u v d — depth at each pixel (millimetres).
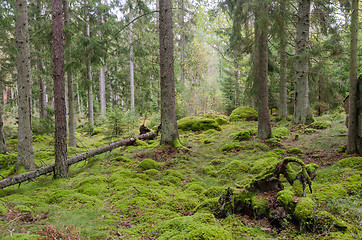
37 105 29359
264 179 3729
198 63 23078
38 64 15648
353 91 6441
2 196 5793
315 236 2760
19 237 3074
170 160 7984
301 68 11742
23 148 7941
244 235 3047
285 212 3197
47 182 6789
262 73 9328
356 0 6086
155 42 19656
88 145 13336
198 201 4727
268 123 9492
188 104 21938
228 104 21641
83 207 4562
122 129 13859
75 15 13594
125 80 26141
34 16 14242
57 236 3225
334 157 6703
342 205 3469
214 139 11008
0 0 7406
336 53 9516
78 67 12688
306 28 11070
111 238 3283
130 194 5227
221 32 15164
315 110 17578
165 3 9141
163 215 4043
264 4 8336
